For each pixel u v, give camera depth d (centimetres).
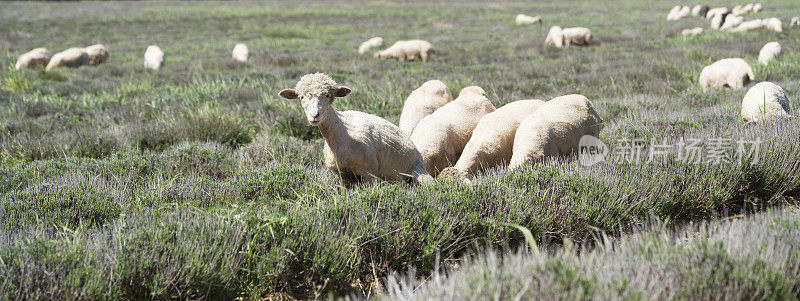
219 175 1877
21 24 11425
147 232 1024
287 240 1052
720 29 8150
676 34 7556
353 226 1129
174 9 15462
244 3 18825
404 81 4103
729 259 824
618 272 809
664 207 1259
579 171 1366
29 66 5959
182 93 3641
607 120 2411
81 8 16362
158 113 2972
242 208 1173
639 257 865
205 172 1864
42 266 912
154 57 5778
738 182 1319
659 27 8950
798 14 9738
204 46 8031
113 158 1892
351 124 1352
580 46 6806
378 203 1183
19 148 2291
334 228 1127
